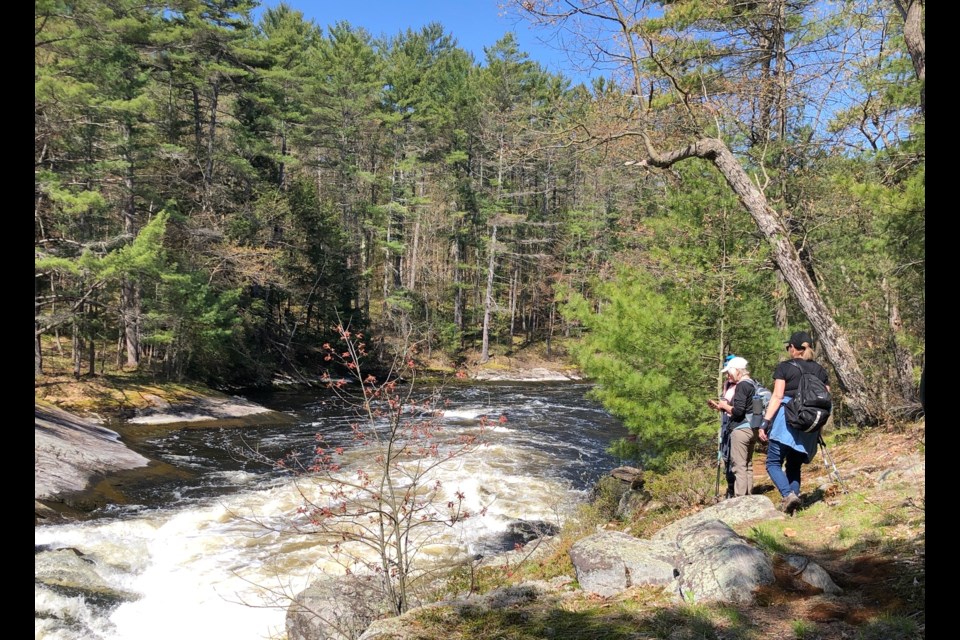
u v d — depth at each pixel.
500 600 4.72
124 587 8.53
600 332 10.59
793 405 5.93
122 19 21.89
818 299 9.31
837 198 12.20
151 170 29.02
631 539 5.16
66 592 7.92
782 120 13.59
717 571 4.34
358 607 6.00
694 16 12.23
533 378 44.16
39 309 22.08
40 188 19.02
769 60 14.30
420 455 6.45
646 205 16.94
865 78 11.37
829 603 3.90
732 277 10.43
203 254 29.73
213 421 21.86
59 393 20.92
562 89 48.28
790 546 5.07
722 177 11.07
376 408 6.54
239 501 12.59
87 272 19.91
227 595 8.29
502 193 46.38
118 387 23.03
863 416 9.20
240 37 34.84
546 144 12.45
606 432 22.03
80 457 14.20
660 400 10.14
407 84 50.03
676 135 13.23
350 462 15.58
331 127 47.69
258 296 36.28
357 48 48.97
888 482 6.11
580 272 45.28
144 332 27.59
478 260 51.78
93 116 22.61
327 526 6.42
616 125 11.62
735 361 6.82
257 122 38.72
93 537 10.26
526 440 19.91
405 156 51.00
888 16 11.14
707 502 7.57
